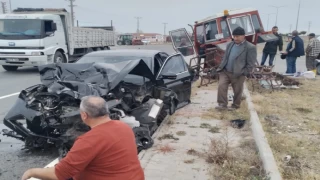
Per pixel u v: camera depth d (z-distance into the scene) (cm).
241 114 718
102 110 259
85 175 254
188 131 598
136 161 266
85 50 1933
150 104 574
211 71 1162
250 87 1058
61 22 1589
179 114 727
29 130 484
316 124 645
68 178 250
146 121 549
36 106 478
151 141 509
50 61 1484
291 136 568
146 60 675
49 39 1473
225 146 488
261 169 416
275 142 520
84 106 259
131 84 598
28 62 1433
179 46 1347
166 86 684
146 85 621
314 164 446
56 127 461
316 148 507
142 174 271
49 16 1496
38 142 488
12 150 514
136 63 567
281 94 959
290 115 718
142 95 587
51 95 487
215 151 468
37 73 1513
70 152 248
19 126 481
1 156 489
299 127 627
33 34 1430
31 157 488
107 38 2267
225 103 766
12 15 1473
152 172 418
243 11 1255
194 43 1391
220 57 1152
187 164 445
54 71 545
